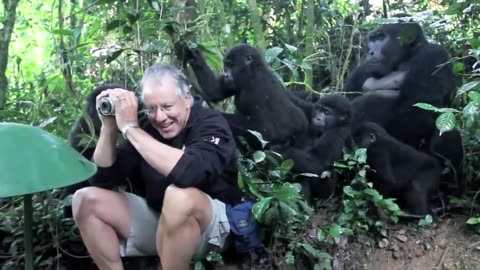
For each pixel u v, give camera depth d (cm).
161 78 217
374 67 328
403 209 288
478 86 283
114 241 229
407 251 266
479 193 288
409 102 311
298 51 381
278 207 249
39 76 417
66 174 175
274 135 292
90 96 255
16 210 275
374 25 324
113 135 220
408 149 286
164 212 214
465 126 295
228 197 243
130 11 297
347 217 270
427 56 311
